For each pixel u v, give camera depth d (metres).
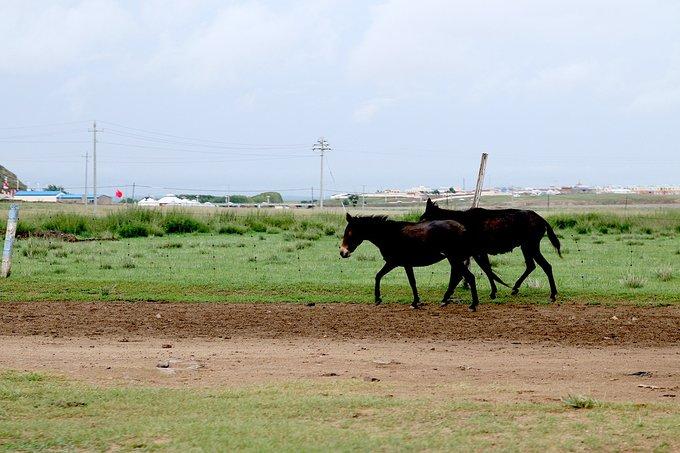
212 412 7.71
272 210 46.34
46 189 158.75
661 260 24.50
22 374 9.69
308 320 14.48
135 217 38.03
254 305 15.99
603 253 27.08
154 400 8.27
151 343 12.46
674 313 15.11
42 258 24.16
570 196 151.12
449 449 6.34
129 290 17.72
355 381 9.46
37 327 13.69
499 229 16.89
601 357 11.49
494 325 14.12
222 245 29.67
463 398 8.46
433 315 15.09
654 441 6.58
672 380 9.89
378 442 6.52
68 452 6.43
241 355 11.45
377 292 16.31
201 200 130.38
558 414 7.56
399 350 11.98
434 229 15.82
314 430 6.92
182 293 17.41
